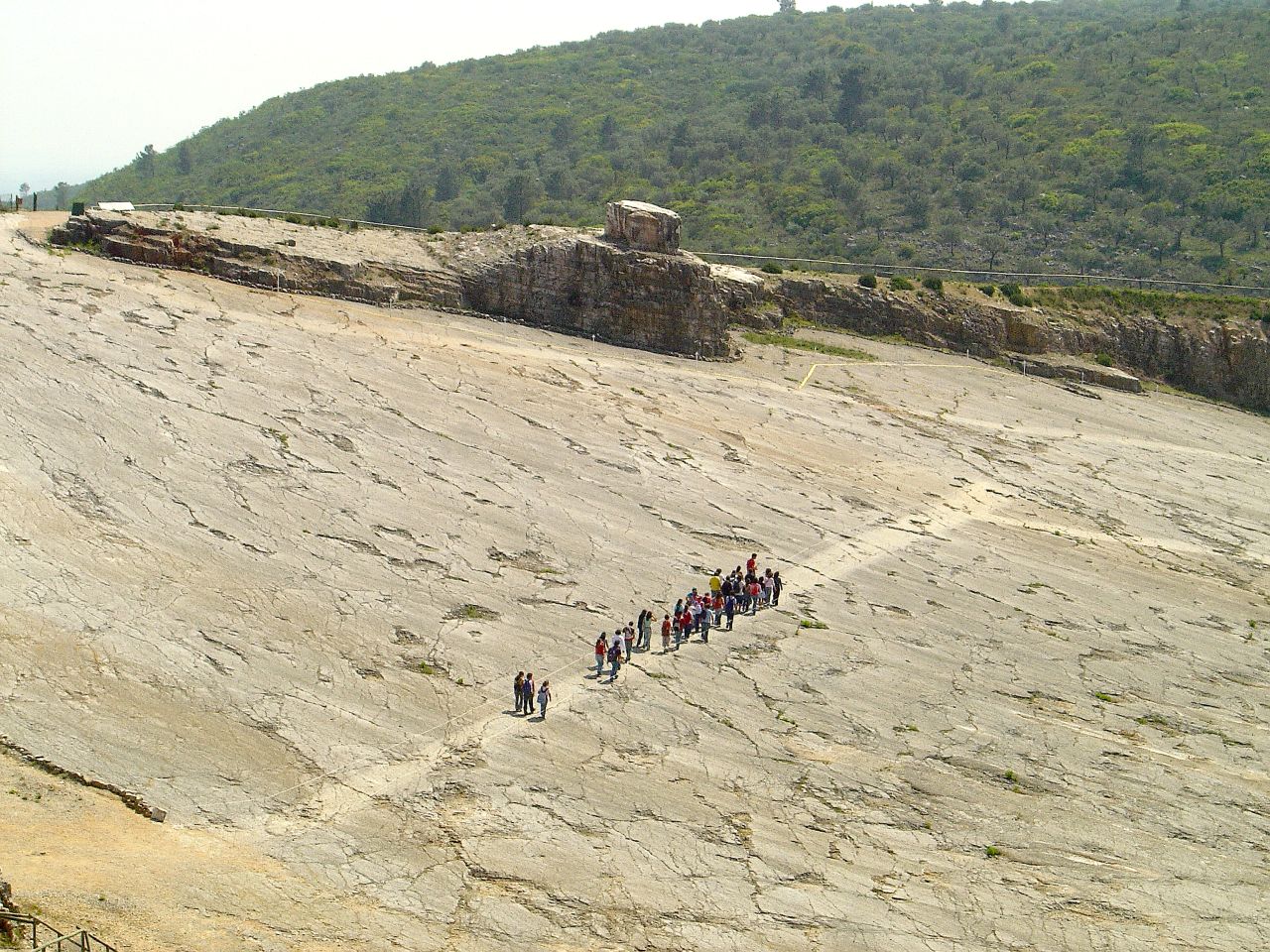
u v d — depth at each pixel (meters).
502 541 50.81
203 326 63.22
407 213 165.00
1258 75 184.25
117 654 37.91
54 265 65.88
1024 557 60.22
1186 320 98.44
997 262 137.88
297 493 50.28
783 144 184.88
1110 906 33.47
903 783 38.75
